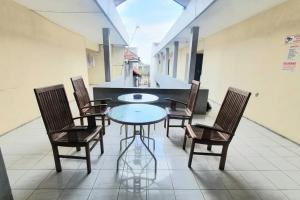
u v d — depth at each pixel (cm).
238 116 184
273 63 313
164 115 194
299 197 162
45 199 152
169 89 401
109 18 399
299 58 261
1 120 275
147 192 163
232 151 242
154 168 200
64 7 323
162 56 1398
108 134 289
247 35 395
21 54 317
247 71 396
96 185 170
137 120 176
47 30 409
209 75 638
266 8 322
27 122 334
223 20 406
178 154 231
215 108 477
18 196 155
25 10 325
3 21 274
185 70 977
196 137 194
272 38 316
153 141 253
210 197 159
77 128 176
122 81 627
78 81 289
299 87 261
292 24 273
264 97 337
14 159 211
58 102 196
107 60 510
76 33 602
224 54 514
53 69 440
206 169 200
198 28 465
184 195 161
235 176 189
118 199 154
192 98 282
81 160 211
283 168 205
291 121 275
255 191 168
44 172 188
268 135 297
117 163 195
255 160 221
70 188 166
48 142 255
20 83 315
